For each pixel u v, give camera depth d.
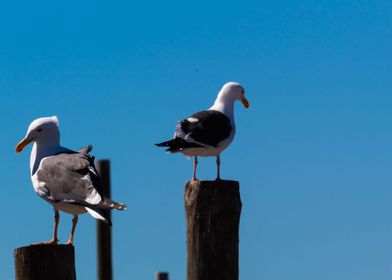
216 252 11.29
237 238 11.49
